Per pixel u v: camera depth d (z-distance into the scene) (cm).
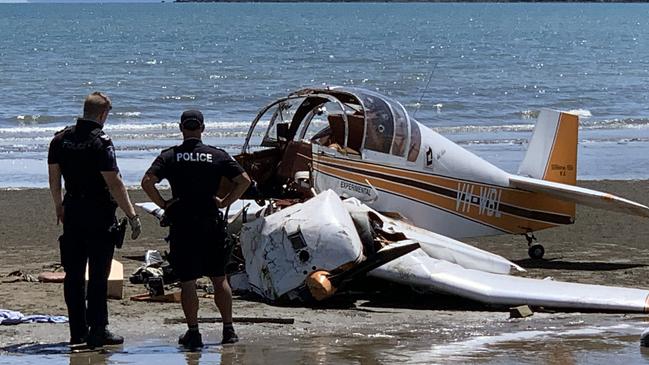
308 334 1287
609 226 2420
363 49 11325
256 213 1684
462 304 1541
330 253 1482
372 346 1207
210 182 1183
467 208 1922
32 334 1262
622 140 4338
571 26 19525
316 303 1509
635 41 13762
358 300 1551
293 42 12744
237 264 1645
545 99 6184
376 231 1606
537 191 1973
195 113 1198
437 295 1579
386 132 1788
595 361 1129
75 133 1149
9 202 2655
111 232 1168
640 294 1533
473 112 5406
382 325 1360
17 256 1955
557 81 7456
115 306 1466
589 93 6550
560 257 2045
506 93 6525
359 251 1496
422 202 1852
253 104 5716
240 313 1425
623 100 6197
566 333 1299
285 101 1861
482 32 16375
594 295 1507
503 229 1978
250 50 10950
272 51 10806
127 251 2009
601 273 1861
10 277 1680
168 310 1443
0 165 3397
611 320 1405
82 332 1197
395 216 1814
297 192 1755
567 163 2095
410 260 1542
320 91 1825
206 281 1656
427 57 10119
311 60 9494
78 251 1171
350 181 1762
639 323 1380
